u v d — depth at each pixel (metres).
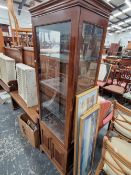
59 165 1.32
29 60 2.02
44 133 1.42
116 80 3.17
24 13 8.96
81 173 1.22
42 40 1.12
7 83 2.35
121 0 6.52
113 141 1.24
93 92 1.10
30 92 1.74
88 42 0.92
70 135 1.07
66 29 0.91
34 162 1.48
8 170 1.38
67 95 0.93
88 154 1.23
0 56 2.53
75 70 0.83
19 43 2.70
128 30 14.94
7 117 2.29
